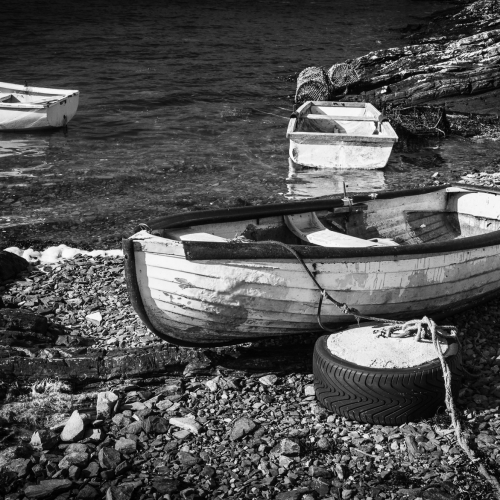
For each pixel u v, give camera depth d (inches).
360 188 346.6
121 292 235.6
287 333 205.0
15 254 251.8
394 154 405.4
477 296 223.0
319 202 231.5
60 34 876.6
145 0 1315.2
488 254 218.2
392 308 208.4
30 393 188.4
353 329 193.9
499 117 477.7
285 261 193.0
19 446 173.0
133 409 185.8
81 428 177.8
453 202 255.0
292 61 737.0
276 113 495.8
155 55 745.6
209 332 198.7
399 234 247.8
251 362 202.5
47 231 293.1
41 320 209.5
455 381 186.1
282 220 227.6
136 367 195.9
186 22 1042.7
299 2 1416.1
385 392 180.1
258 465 171.3
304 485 163.6
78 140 420.5
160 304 191.8
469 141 434.6
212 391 192.5
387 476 167.2
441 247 206.7
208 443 178.1
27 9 1110.4
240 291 192.2
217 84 599.8
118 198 330.0
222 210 216.7
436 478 166.9
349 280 199.6
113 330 215.2
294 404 189.8
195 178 357.4
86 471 166.7
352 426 183.3
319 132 390.0
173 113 488.7
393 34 979.9
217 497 159.0
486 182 351.3
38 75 622.5
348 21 1142.3
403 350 186.1
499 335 216.7
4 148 401.4
